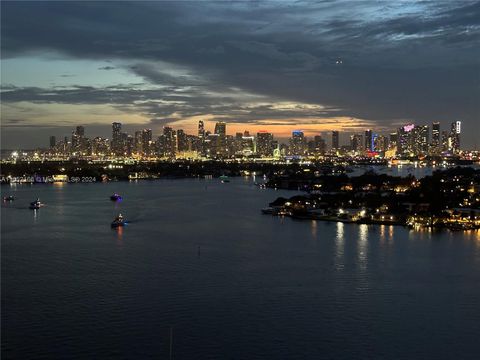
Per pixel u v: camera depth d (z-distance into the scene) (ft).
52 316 321.93
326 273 414.41
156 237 576.20
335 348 282.36
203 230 624.18
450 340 293.02
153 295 359.66
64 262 453.17
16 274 413.59
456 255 476.54
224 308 335.26
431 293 364.79
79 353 276.21
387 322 314.76
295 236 578.66
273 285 382.22
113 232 610.24
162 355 274.36
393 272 416.87
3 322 312.71
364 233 597.52
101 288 375.66
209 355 274.36
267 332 300.61
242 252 492.54
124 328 305.12
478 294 363.35
